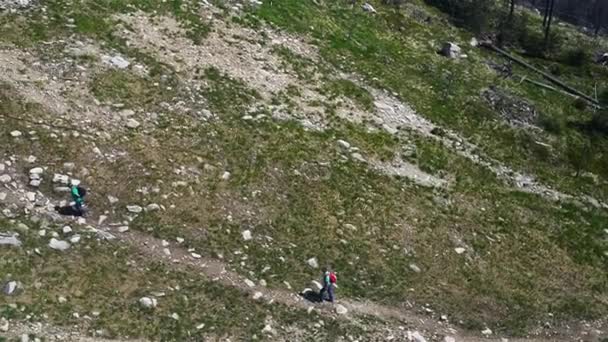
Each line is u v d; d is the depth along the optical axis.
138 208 29.78
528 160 43.16
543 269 33.81
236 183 32.47
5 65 33.72
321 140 36.94
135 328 24.86
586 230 37.69
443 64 51.59
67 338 23.75
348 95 41.81
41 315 24.30
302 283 28.97
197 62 38.72
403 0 61.66
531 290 32.34
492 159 41.56
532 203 38.53
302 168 34.59
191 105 35.72
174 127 34.03
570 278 33.78
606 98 55.56
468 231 34.62
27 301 24.64
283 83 40.22
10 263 25.78
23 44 35.22
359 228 32.53
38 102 32.56
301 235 31.22
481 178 39.19
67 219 28.44
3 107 31.67
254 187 32.66
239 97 37.53
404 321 28.72
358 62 46.12
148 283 26.84
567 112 51.56
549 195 40.00
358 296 29.25
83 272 26.41
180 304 26.34
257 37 43.09
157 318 25.48
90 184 30.03
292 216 31.95
